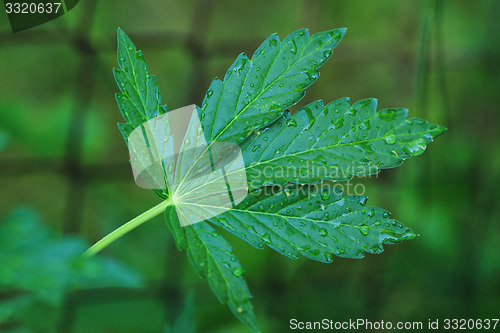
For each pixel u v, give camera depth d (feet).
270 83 1.26
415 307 2.25
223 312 2.16
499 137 2.35
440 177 2.28
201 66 2.18
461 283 2.25
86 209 2.43
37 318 1.63
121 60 1.24
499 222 2.30
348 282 2.34
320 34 1.26
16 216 1.44
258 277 2.28
